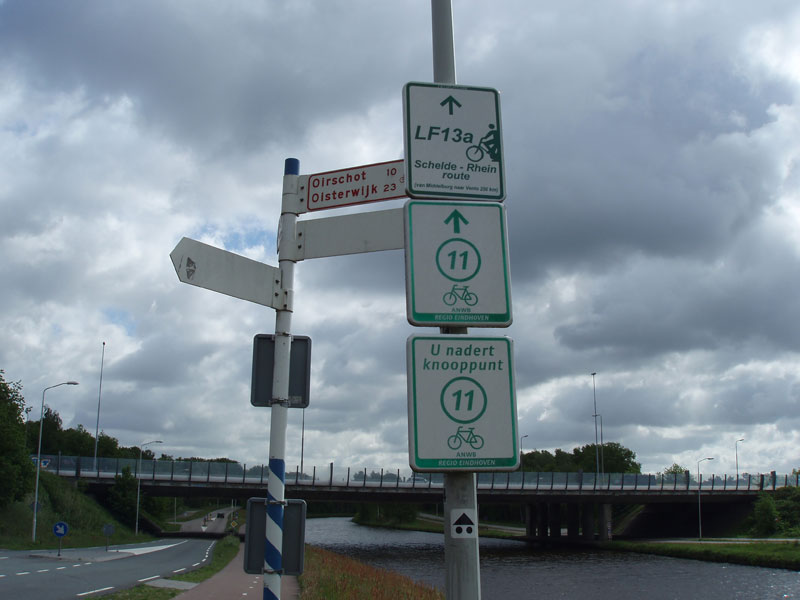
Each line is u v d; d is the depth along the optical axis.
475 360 4.20
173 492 71.56
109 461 68.62
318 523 161.62
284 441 6.20
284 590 23.23
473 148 4.70
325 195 6.74
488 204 4.50
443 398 4.12
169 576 27.59
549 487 70.44
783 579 44.94
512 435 4.13
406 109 4.69
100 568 31.38
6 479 48.62
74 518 59.03
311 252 6.61
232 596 21.12
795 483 81.19
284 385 6.31
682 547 62.12
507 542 89.12
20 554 39.69
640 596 37.62
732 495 78.06
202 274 5.81
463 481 4.10
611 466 148.12
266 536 6.04
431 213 4.43
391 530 126.12
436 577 42.19
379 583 24.39
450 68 4.91
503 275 4.41
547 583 42.97
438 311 4.30
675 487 75.56
